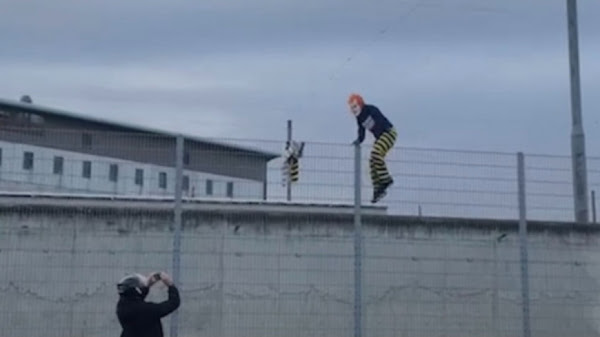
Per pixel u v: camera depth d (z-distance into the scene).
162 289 12.67
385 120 14.73
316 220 13.50
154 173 13.66
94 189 13.63
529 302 13.70
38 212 12.95
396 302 13.48
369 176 13.36
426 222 13.66
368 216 13.52
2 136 13.59
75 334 12.83
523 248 13.63
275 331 13.23
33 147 13.69
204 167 13.43
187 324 12.99
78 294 12.90
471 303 13.70
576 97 15.21
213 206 13.44
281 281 13.34
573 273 13.97
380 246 13.52
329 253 13.48
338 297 13.41
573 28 15.84
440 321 13.59
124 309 7.42
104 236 13.07
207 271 13.17
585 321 13.93
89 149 13.73
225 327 13.12
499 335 13.73
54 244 12.95
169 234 13.20
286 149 13.22
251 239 13.34
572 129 14.95
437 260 13.64
